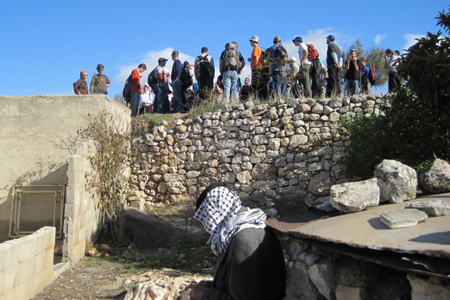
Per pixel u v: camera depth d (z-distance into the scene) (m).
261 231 2.68
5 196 9.21
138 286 5.29
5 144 9.33
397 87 7.38
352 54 11.65
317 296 3.23
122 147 9.25
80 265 7.37
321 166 10.30
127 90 13.40
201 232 9.67
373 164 7.52
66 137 9.27
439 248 2.19
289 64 11.80
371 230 2.78
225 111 11.24
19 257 5.35
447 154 6.65
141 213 10.63
